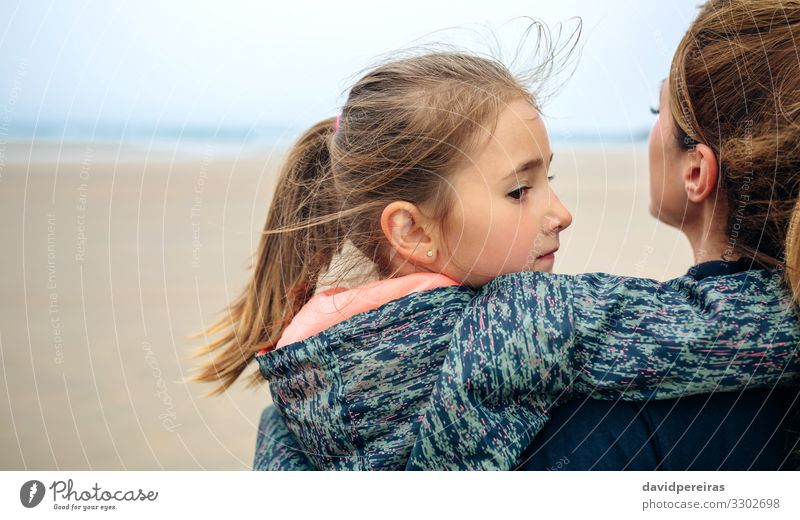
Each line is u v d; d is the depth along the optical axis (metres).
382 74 0.73
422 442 0.60
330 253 0.80
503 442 0.58
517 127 0.68
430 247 0.69
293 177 0.84
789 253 0.59
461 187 0.67
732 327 0.59
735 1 0.66
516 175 0.67
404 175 0.69
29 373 1.90
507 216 0.67
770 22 0.63
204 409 1.82
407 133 0.69
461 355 0.60
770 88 0.62
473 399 0.59
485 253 0.67
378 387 0.62
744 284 0.62
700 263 0.67
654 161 0.74
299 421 0.67
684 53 0.67
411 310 0.64
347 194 0.75
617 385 0.59
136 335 2.08
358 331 0.64
